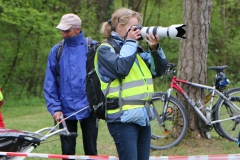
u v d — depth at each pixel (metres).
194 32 20.52
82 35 15.61
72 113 15.38
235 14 64.81
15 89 63.16
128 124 11.02
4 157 12.48
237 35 62.75
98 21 62.66
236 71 64.94
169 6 63.62
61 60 15.45
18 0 48.47
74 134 13.47
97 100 11.29
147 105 11.15
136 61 11.38
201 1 20.27
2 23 53.50
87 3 61.78
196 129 20.97
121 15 11.32
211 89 21.19
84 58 15.42
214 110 21.30
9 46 56.50
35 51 60.03
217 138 21.47
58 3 56.34
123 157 11.16
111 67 10.75
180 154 19.69
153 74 11.91
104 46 11.13
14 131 12.80
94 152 15.82
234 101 21.39
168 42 62.03
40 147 22.98
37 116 40.19
